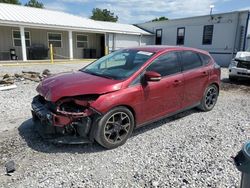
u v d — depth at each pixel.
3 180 2.67
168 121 4.69
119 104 3.41
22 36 15.16
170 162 3.09
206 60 5.22
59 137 3.33
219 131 4.20
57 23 17.08
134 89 3.60
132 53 4.34
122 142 3.57
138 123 3.81
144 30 25.80
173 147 3.53
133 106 3.61
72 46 19.62
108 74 3.90
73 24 18.28
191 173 2.84
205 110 5.36
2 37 16.22
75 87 3.33
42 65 14.80
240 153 1.52
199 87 4.93
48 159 3.12
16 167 2.91
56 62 16.67
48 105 3.42
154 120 4.10
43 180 2.67
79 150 3.38
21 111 5.08
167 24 23.36
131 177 2.76
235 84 9.22
